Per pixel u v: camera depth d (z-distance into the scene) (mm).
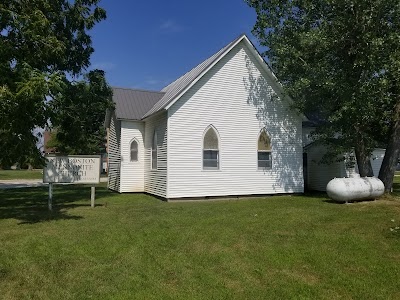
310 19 17906
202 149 17969
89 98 18531
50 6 15125
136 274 6570
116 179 22734
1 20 12406
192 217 12016
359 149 17562
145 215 12516
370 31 15578
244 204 15484
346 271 6738
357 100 15508
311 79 16797
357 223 10641
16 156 11219
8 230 9875
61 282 6180
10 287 5961
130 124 21828
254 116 19281
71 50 18438
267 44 19500
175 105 17500
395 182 28172
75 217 12117
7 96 9867
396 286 6039
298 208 13812
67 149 39688
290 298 5625
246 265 7066
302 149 21062
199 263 7184
